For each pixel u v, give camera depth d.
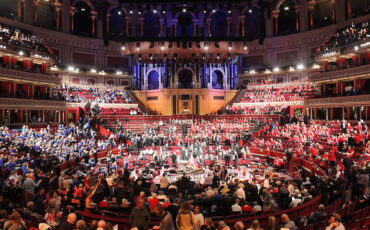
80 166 25.23
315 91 48.41
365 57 39.62
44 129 34.59
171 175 27.06
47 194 14.69
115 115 48.16
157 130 44.75
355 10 49.47
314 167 24.05
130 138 39.97
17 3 48.59
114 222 11.51
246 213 13.38
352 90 38.81
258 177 23.48
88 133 38.12
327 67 45.47
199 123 46.66
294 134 35.84
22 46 40.41
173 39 37.28
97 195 14.89
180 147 38.31
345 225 10.09
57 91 48.84
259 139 38.75
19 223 8.66
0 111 37.34
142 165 31.25
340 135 29.17
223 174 23.75
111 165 27.38
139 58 42.56
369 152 22.89
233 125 44.06
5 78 36.78
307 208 13.90
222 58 41.94
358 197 15.17
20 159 20.89
